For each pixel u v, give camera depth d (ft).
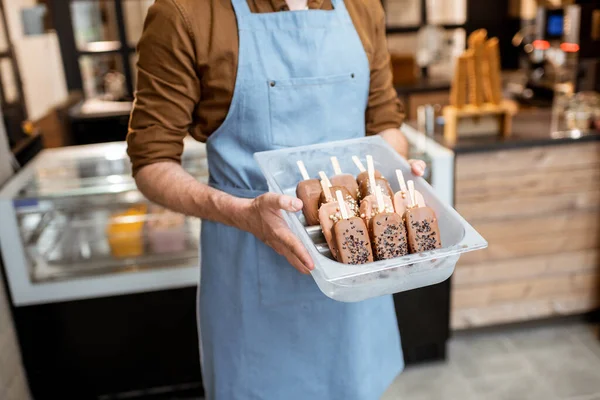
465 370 7.62
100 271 6.56
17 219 6.15
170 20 3.43
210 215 3.54
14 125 7.82
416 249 3.08
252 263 3.94
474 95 7.47
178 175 3.65
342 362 4.21
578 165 7.48
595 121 7.64
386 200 3.29
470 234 2.93
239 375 4.21
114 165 6.97
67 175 6.68
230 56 3.54
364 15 3.98
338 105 3.86
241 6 3.54
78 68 14.67
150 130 3.60
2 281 6.32
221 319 4.15
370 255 3.03
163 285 6.61
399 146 4.22
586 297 8.24
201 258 4.20
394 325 4.66
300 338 4.13
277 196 2.94
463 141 7.37
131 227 6.64
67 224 6.64
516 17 14.82
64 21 14.30
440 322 7.48
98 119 11.77
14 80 9.41
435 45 15.01
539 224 7.69
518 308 8.12
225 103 3.65
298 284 3.98
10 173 6.86
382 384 4.57
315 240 3.25
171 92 3.56
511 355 7.84
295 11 3.61
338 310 4.09
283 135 3.76
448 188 7.02
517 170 7.35
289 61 3.63
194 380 7.14
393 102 4.34
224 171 3.88
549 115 8.56
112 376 6.96
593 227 7.85
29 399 6.82
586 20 8.30
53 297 6.48
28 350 6.67
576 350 7.86
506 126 7.51
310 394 4.27
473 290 7.93
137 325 6.79
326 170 3.78
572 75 9.00
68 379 6.88
